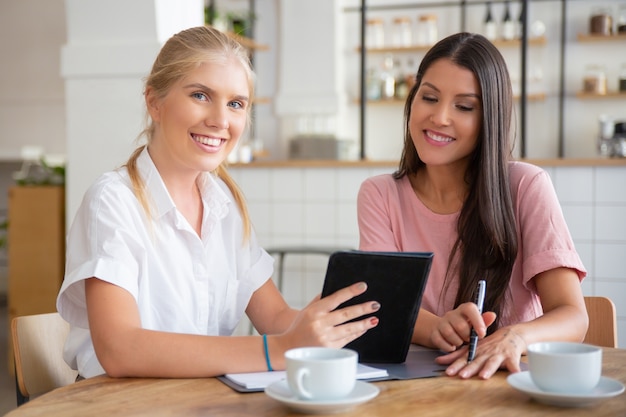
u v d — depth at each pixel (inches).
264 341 44.9
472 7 241.0
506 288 60.2
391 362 49.1
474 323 48.9
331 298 44.6
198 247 55.6
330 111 239.5
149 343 44.6
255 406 38.6
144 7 130.3
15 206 156.9
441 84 59.4
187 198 57.1
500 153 60.1
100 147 134.5
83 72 133.9
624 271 122.8
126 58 132.0
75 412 38.0
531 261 58.3
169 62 53.2
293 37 242.4
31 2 252.7
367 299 49.0
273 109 253.1
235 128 53.8
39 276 155.9
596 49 232.5
